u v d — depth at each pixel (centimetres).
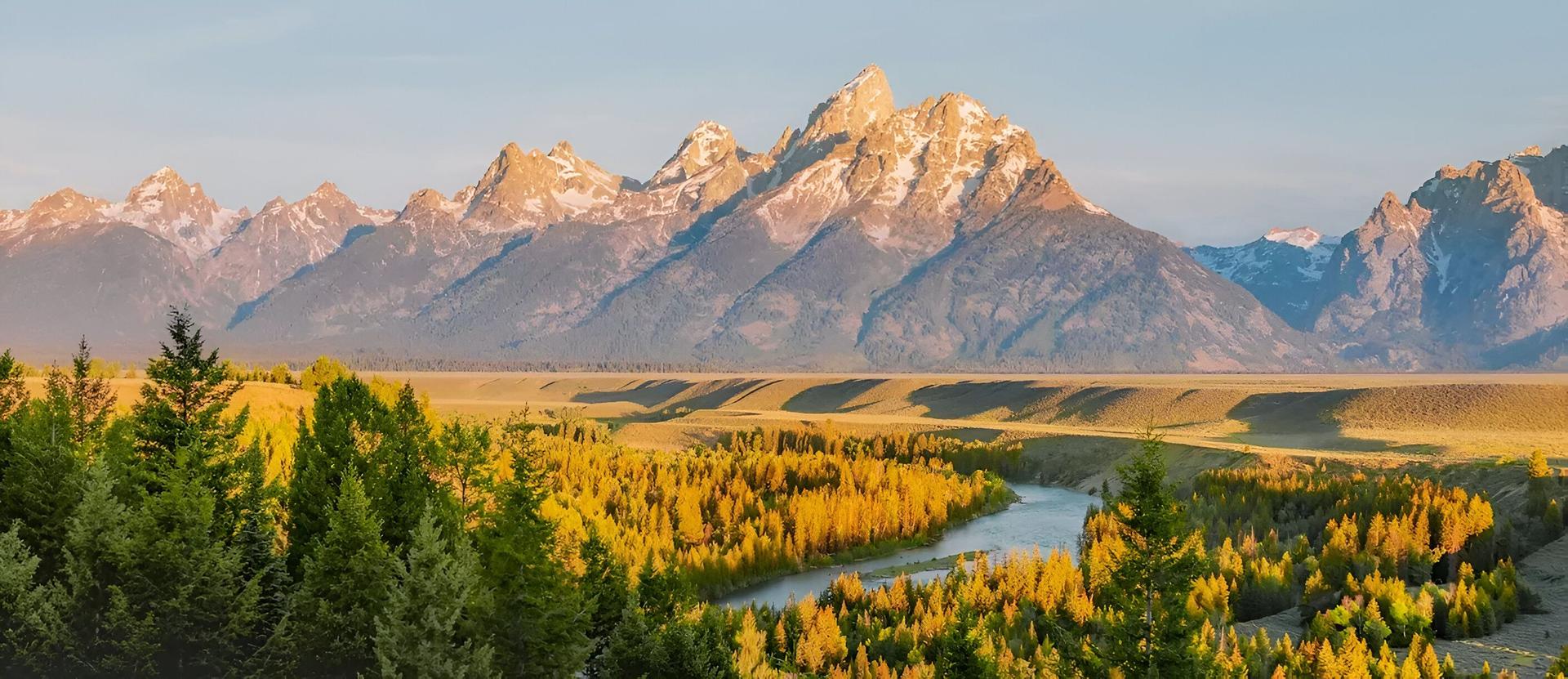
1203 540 11056
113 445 7081
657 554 11500
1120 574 5225
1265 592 9481
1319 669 7312
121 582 5606
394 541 6675
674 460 19188
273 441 12612
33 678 5241
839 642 8288
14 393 8062
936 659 7919
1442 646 8300
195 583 5575
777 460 16912
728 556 12281
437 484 7244
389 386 15838
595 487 14150
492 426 19362
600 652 7025
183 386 6812
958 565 10669
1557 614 8975
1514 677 7206
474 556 5894
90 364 8350
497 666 5844
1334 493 13138
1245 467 16725
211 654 5597
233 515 6494
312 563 5897
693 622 7819
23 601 5278
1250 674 7400
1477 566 10531
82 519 5634
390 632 5281
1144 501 5159
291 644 5644
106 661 5347
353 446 6944
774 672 7606
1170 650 4991
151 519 5653
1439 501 11231
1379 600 8806
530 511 6131
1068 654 5481
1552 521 11325
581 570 7931
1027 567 9719
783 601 11350
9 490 6150
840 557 13450
